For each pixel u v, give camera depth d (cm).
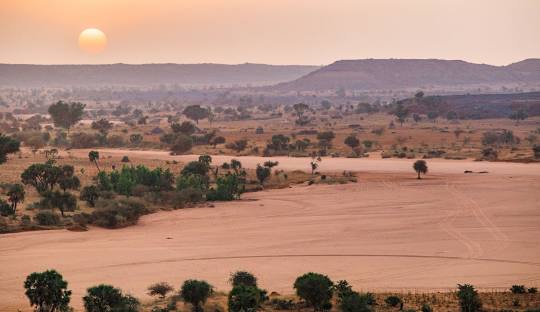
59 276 6850
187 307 7081
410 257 10131
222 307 7094
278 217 13650
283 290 8175
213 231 12238
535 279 8775
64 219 12838
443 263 9719
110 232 12106
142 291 8138
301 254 10375
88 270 9319
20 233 11706
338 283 8150
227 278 8844
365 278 8875
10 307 7412
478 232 11969
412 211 14150
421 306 7131
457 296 7294
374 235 11806
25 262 9731
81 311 7131
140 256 10175
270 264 9719
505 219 13125
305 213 14088
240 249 10719
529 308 6875
